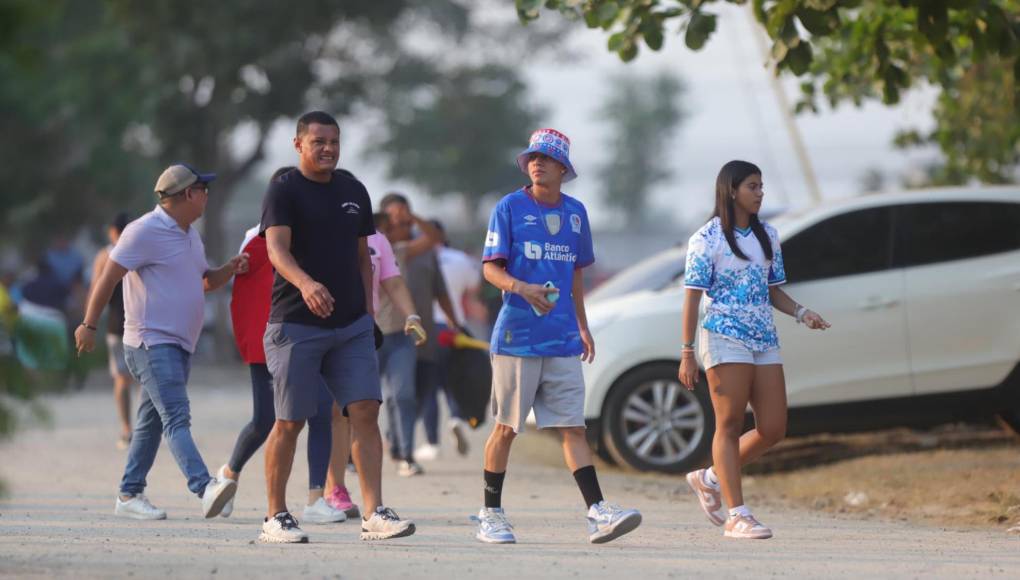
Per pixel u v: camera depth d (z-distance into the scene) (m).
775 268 27.47
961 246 40.66
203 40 109.44
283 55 116.88
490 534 25.92
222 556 23.42
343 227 25.08
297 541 25.28
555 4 34.41
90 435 52.75
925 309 40.06
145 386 29.47
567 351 25.42
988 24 33.94
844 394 40.06
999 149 55.38
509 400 25.59
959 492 34.00
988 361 40.00
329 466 30.83
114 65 110.56
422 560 23.23
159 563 22.44
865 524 30.11
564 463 45.38
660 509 32.94
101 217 131.62
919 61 48.03
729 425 27.00
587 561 23.38
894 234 40.72
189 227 30.05
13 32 16.42
